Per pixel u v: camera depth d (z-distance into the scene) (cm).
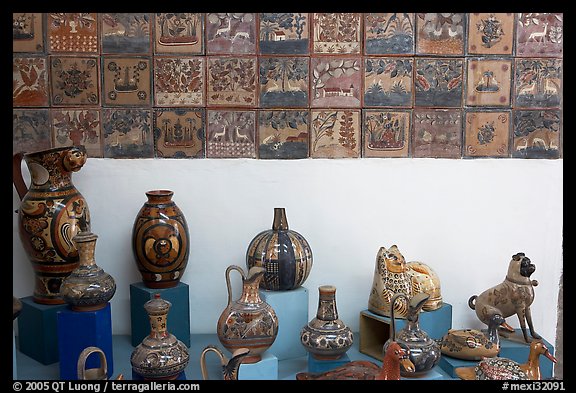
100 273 233
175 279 263
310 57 282
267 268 255
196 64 280
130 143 281
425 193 290
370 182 288
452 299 293
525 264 261
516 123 290
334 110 285
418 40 284
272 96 283
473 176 290
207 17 278
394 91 286
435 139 288
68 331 229
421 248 291
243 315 228
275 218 265
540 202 291
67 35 275
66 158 249
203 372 227
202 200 285
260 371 231
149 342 219
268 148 284
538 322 293
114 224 283
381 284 259
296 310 261
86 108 279
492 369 225
